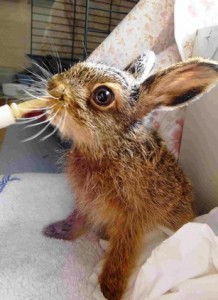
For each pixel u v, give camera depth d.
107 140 0.16
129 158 0.17
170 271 0.14
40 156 0.35
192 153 0.22
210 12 0.22
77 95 0.15
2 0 0.53
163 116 0.23
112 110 0.16
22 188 0.26
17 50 0.54
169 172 0.18
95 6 0.41
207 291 0.13
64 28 0.47
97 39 0.40
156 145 0.18
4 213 0.23
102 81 0.16
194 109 0.22
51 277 0.18
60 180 0.27
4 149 0.37
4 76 0.50
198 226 0.15
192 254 0.14
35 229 0.22
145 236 0.18
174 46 0.24
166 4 0.23
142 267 0.15
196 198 0.22
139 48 0.24
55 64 0.28
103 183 0.17
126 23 0.24
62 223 0.22
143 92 0.16
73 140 0.17
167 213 0.18
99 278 0.17
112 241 0.18
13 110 0.15
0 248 0.20
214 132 0.20
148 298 0.14
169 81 0.16
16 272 0.18
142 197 0.17
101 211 0.18
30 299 0.16
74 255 0.20
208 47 0.21
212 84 0.15
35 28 0.52
